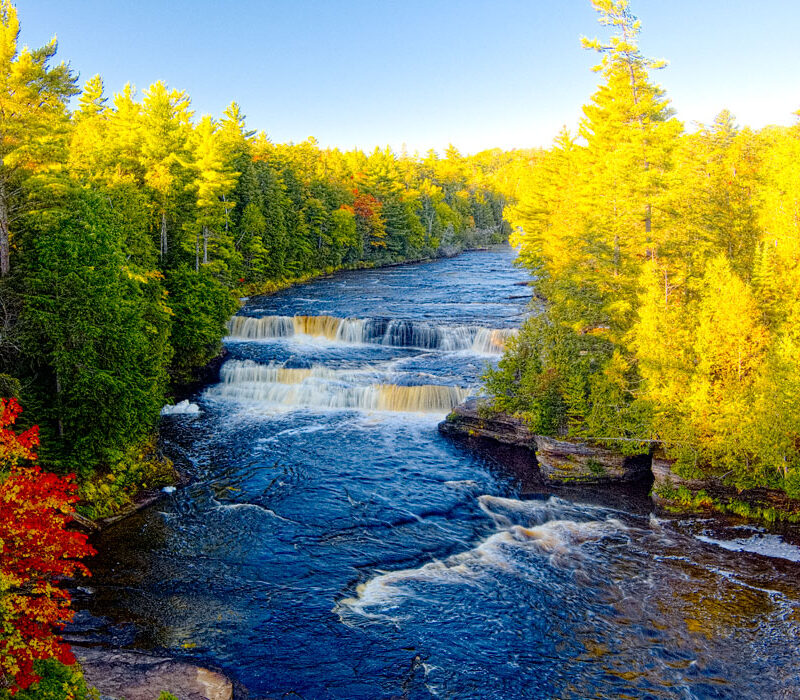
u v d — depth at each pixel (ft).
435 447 101.60
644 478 89.97
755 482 76.48
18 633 34.53
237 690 46.80
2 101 78.23
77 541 38.73
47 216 75.31
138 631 53.83
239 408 121.90
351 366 137.28
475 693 47.50
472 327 158.92
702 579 63.87
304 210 300.61
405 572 65.26
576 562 67.46
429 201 458.91
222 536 72.23
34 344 71.82
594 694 47.52
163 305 116.37
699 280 95.55
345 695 46.85
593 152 173.47
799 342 77.66
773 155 142.51
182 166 157.99
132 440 83.15
